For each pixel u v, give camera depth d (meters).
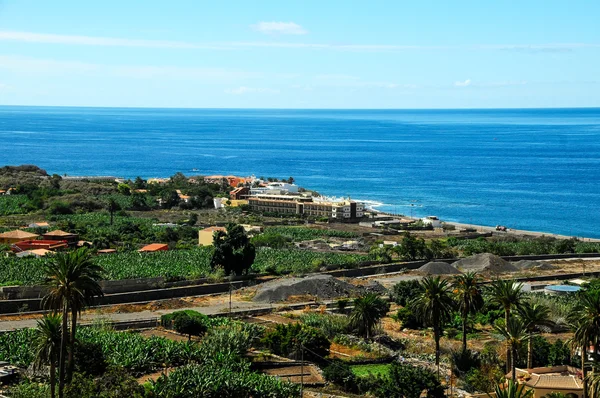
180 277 162.88
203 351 101.56
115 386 84.38
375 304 121.50
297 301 148.38
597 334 87.62
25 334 106.00
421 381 91.19
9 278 157.50
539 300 136.38
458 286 111.38
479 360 106.06
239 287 163.25
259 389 86.12
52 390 80.88
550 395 83.50
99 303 140.62
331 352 111.44
